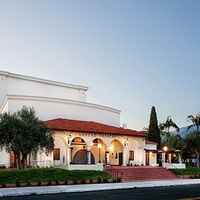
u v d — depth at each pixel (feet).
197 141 220.23
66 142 139.03
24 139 107.24
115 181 113.09
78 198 69.21
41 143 110.52
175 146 227.40
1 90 166.61
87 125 155.84
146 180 124.26
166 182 114.73
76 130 141.18
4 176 98.84
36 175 103.91
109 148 153.89
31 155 132.77
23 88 175.83
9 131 107.04
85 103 175.01
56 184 100.17
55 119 157.69
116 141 164.04
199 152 220.84
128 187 95.61
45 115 158.92
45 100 159.84
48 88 186.09
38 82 182.19
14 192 76.79
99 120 181.37
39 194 78.13
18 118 112.88
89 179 109.09
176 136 241.14
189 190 89.56
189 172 147.74
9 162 132.36
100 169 127.24
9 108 147.95
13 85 172.24
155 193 80.79
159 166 156.76
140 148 166.09
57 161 137.28
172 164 154.20
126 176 125.29
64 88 193.16
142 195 75.87
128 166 151.02
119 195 75.72
